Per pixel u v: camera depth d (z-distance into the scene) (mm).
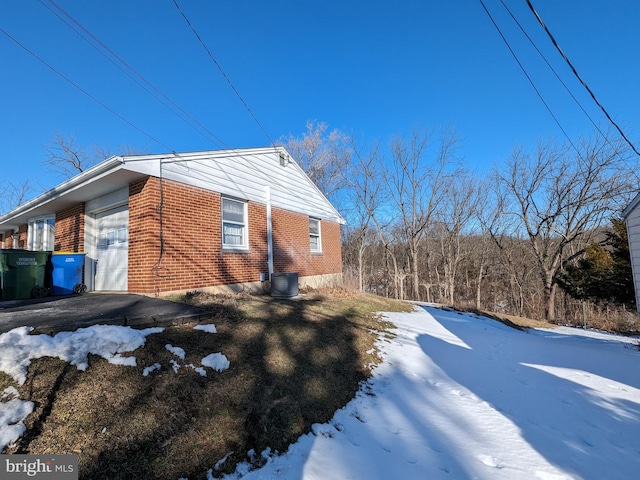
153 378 3439
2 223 12531
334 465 2908
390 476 2816
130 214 7230
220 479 2586
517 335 10016
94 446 2535
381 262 30969
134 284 7031
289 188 11992
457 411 4180
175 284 7234
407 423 3801
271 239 10531
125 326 4309
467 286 26672
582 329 15938
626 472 2992
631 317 18266
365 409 4047
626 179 18094
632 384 5508
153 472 2471
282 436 3209
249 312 6289
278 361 4539
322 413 3748
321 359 4988
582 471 2990
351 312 8320
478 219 24406
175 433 2863
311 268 12992
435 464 3031
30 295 6691
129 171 6566
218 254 8492
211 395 3445
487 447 3350
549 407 4426
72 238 9195
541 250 22984
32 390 2896
